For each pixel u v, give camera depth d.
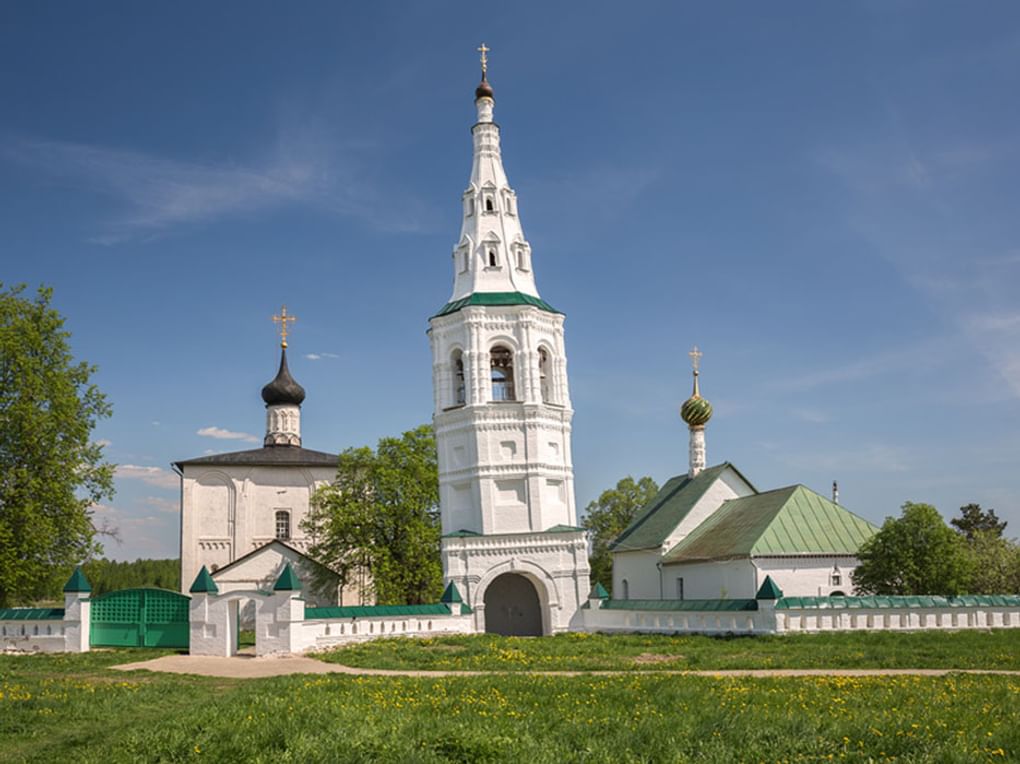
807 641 39.72
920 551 44.84
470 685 25.22
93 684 27.84
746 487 63.66
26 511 44.31
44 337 48.72
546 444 54.56
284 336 86.94
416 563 61.19
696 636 44.44
